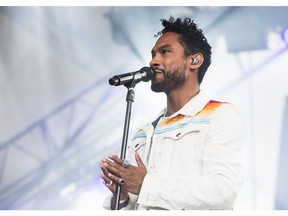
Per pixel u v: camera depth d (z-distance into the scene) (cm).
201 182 423
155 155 468
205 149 447
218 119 459
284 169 1309
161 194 422
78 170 1452
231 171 431
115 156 425
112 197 474
